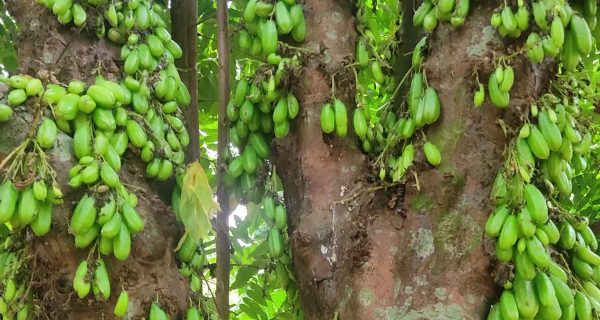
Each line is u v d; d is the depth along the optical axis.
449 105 2.63
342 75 2.93
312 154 2.89
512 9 2.55
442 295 2.49
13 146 2.41
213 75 4.70
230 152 3.38
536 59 2.53
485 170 2.57
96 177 2.44
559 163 2.67
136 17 2.96
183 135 3.08
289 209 2.98
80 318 2.55
